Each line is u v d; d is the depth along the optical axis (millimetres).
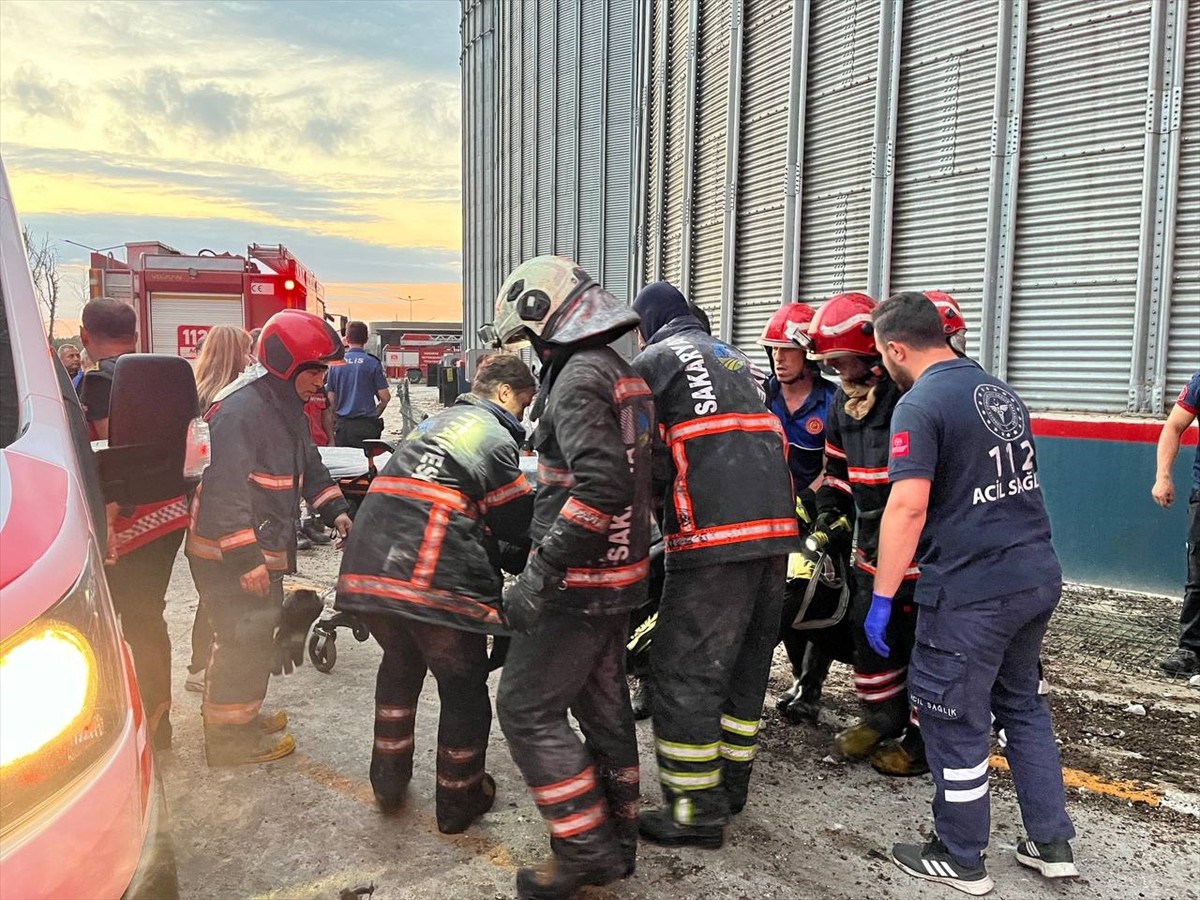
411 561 2699
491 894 2725
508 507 2846
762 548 2855
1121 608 5723
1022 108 6477
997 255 6645
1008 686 2898
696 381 2924
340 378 8578
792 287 8516
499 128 18578
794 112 8398
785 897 2746
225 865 2857
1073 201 6273
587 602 2584
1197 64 5676
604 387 2512
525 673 2639
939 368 2842
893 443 2766
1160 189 5855
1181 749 3801
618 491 2438
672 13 11141
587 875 2615
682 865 2920
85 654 1493
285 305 12133
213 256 12016
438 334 52062
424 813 3193
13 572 1438
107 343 4371
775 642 3160
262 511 3383
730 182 9500
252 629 3398
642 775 3611
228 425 3281
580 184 14523
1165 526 5906
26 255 2248
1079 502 6230
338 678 4500
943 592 2717
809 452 4277
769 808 3314
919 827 3191
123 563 3207
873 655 3584
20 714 1366
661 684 2980
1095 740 3881
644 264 12414
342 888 2738
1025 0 6402
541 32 15961
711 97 10070
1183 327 5852
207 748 3496
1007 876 2885
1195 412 4688
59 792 1402
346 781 3424
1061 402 6422
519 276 2633
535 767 2619
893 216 7418
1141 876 2887
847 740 3684
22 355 2020
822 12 8102
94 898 1413
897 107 7316
